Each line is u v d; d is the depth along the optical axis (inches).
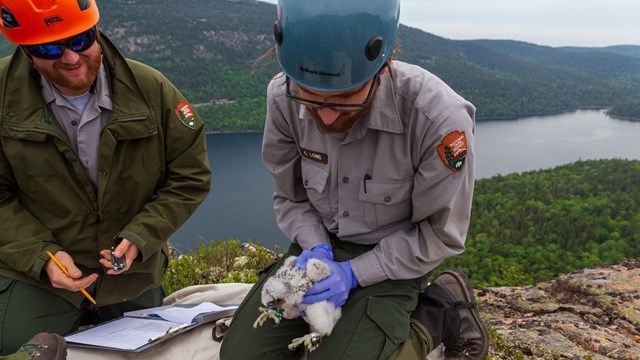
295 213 107.7
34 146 100.8
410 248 91.2
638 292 186.1
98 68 101.7
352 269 91.9
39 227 106.8
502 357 141.9
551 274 2556.6
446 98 85.2
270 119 101.2
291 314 85.0
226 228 3457.2
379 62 77.4
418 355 90.6
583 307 183.3
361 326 86.5
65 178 104.3
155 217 108.3
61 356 89.4
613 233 3321.9
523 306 190.2
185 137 112.7
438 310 96.2
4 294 104.5
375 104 85.2
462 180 86.7
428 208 89.0
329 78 75.0
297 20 73.6
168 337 104.3
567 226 3371.1
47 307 107.3
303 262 87.6
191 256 189.5
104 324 112.0
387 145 88.3
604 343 150.3
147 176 109.7
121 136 103.2
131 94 105.0
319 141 94.4
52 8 89.0
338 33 71.9
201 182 115.2
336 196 98.2
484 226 3425.2
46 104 102.4
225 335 97.7
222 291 129.9
